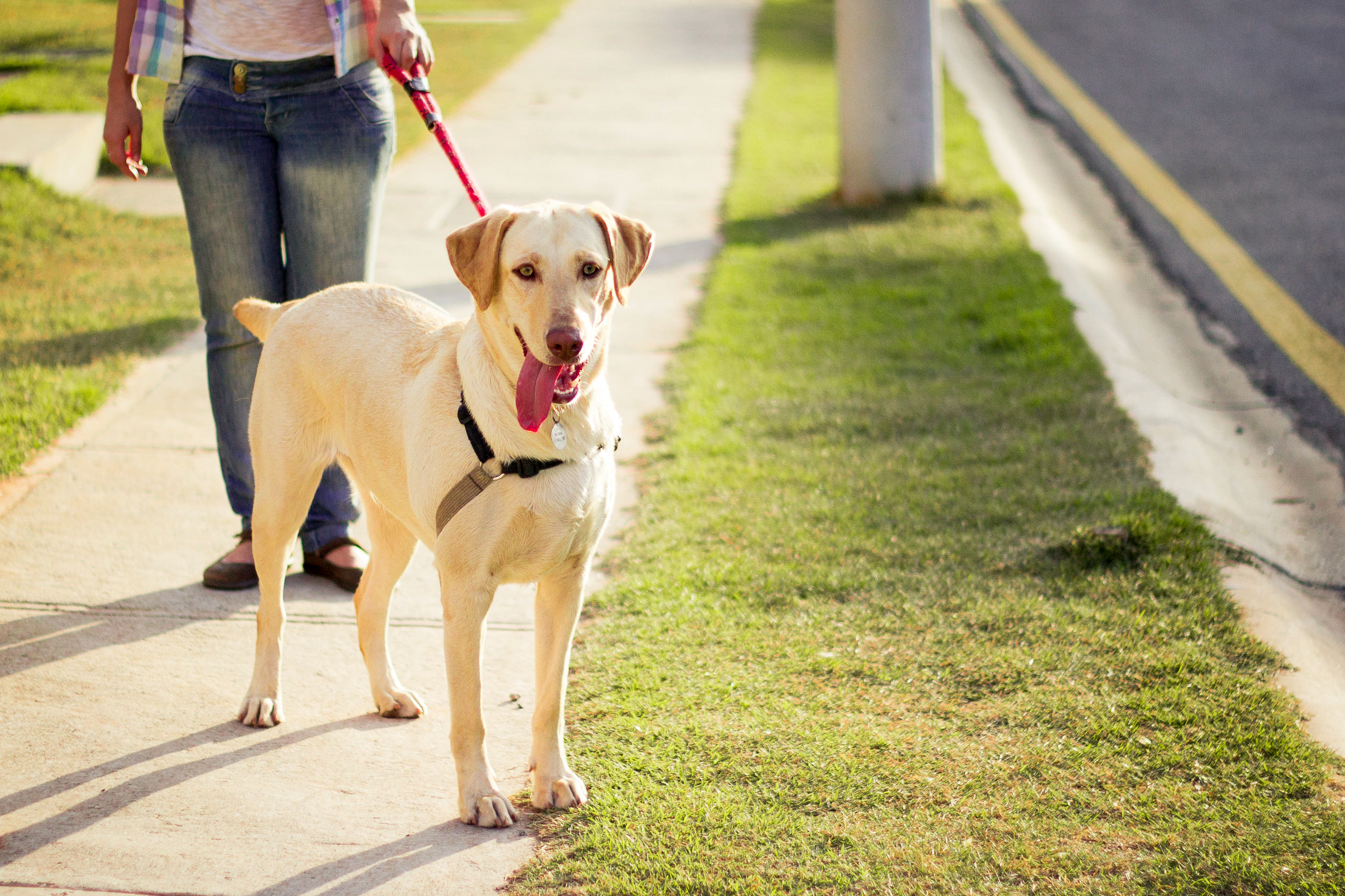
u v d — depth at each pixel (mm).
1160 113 11859
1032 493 4637
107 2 15820
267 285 4043
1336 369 6227
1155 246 8242
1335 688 3426
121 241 7602
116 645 3707
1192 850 2729
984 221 8484
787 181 9625
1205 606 3807
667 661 3598
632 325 6684
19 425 5055
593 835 2840
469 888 2686
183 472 4867
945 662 3568
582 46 15203
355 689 3568
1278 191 9211
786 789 3004
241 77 3797
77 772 3086
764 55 14898
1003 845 2781
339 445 3307
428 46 3768
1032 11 18922
